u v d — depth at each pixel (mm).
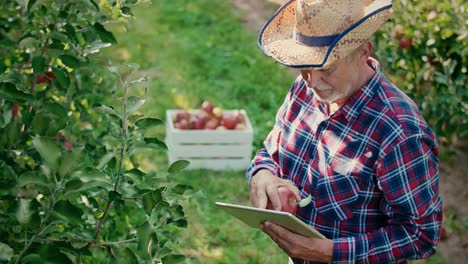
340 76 2775
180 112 6684
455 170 6754
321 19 2787
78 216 2445
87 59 3693
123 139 2762
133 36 9602
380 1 2883
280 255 5434
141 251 2627
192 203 6043
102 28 3387
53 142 2393
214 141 6496
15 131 2980
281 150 3213
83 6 3439
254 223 3045
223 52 9227
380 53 7188
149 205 2631
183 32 9852
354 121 2889
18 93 2869
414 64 6855
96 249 2875
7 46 3527
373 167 2867
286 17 3123
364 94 2871
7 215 2662
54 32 3330
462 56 6316
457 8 6426
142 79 2799
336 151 2949
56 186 2408
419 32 6680
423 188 2814
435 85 6723
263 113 7668
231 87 8219
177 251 5414
